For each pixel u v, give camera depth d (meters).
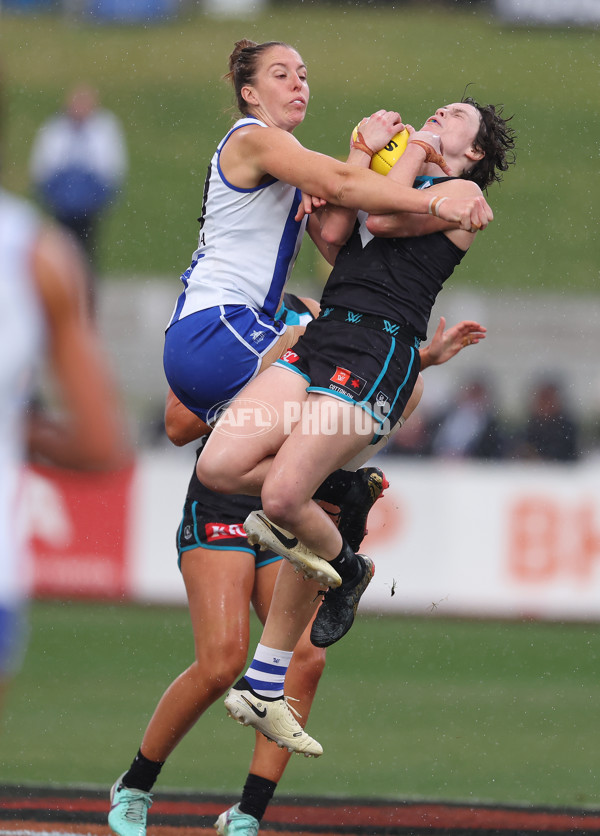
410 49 97.00
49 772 22.09
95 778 21.80
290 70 15.23
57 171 55.50
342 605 14.86
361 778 22.59
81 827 18.16
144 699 28.25
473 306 56.75
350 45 97.06
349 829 18.61
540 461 40.12
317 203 14.41
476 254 72.38
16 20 103.06
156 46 99.12
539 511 36.81
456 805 20.25
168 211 75.19
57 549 36.84
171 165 81.38
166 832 18.16
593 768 23.58
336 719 27.28
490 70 93.88
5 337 8.88
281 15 104.50
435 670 32.12
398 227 14.29
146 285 58.25
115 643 33.00
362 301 14.38
